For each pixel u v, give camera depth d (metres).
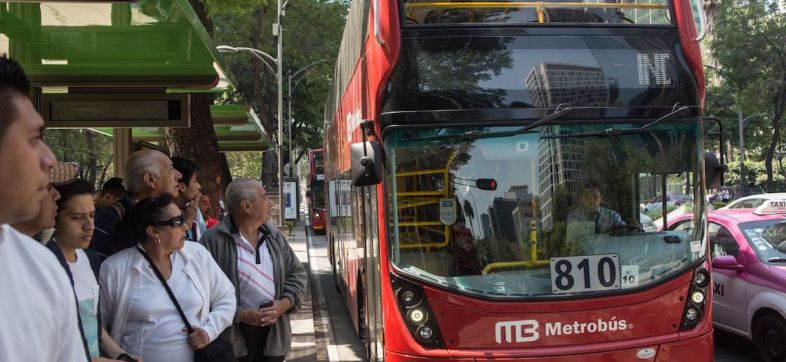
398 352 4.66
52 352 1.58
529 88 4.88
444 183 4.79
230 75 7.75
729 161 48.22
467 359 4.57
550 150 4.86
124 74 7.58
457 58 4.87
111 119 7.68
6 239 1.52
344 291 10.05
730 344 7.87
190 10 5.07
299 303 4.63
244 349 4.39
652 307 4.77
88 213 3.15
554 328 4.64
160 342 3.56
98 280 3.50
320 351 8.46
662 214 4.93
